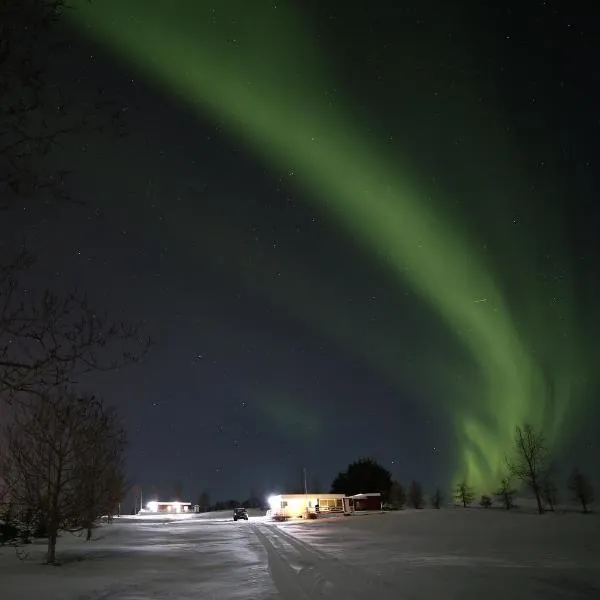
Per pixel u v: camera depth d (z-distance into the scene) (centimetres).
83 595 1192
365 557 1858
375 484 8744
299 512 7162
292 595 1124
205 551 2312
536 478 5047
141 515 9206
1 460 1884
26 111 624
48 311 718
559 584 1168
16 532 2109
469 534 2867
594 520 3197
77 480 1984
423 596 1062
